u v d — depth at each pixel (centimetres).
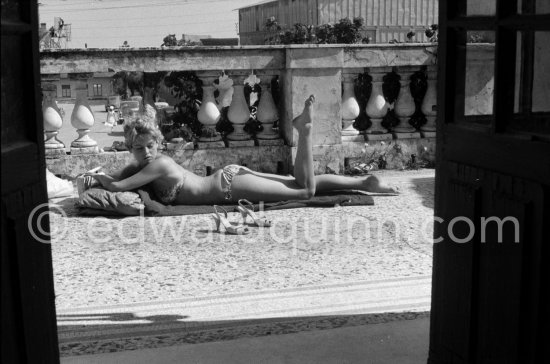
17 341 264
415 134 1030
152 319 484
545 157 269
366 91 1036
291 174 970
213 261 621
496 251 304
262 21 5422
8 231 256
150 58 911
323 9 4341
